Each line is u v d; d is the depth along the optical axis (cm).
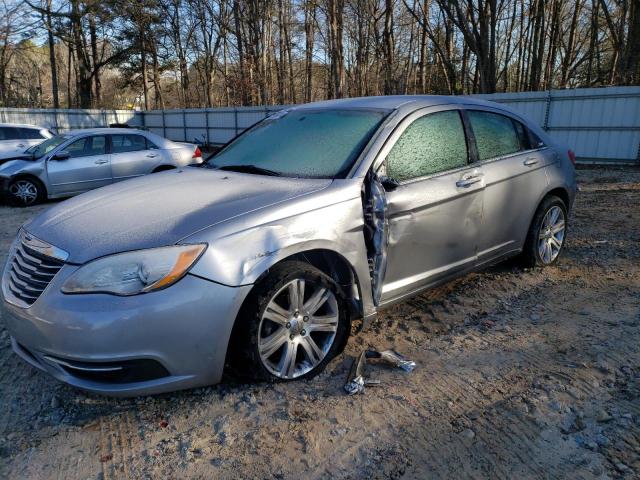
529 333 346
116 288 235
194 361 248
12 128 1320
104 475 221
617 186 1007
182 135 2862
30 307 247
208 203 282
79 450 238
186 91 4347
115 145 1011
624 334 338
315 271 282
